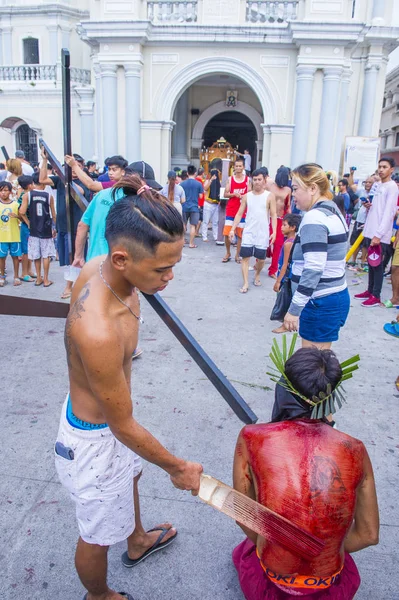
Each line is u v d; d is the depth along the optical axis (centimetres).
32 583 198
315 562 149
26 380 369
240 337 470
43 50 2269
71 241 348
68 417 154
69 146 311
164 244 122
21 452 280
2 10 2233
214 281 687
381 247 597
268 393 359
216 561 212
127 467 160
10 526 226
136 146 1388
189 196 935
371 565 211
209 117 1911
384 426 319
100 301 134
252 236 622
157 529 218
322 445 149
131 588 197
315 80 1302
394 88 2812
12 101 1981
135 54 1314
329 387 149
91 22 1281
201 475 149
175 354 424
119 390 132
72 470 154
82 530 161
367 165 1432
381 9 1541
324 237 274
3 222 605
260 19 1325
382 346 461
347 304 297
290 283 367
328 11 1250
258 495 151
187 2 1309
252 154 2183
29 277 661
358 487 154
